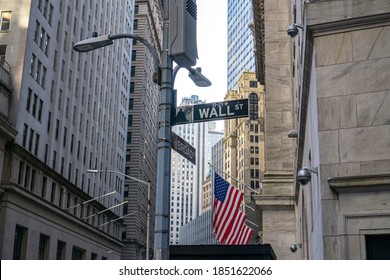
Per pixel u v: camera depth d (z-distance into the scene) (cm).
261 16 4184
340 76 1095
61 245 5297
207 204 16800
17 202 4141
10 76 4250
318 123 1088
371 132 1044
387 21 1084
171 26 860
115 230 7731
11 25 4388
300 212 2288
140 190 9925
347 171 1038
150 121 11519
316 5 1135
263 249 1137
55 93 5119
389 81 1058
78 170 5888
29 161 4372
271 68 3100
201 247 1149
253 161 12456
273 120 2994
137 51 10350
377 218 988
